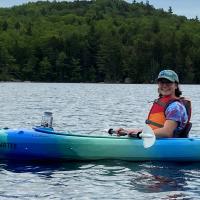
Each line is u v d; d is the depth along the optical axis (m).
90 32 123.62
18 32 136.75
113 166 8.94
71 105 27.17
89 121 17.62
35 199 6.78
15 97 36.03
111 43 111.75
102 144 9.31
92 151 9.29
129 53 110.56
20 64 113.38
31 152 9.17
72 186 7.53
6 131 9.37
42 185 7.56
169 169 8.77
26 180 7.85
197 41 119.50
